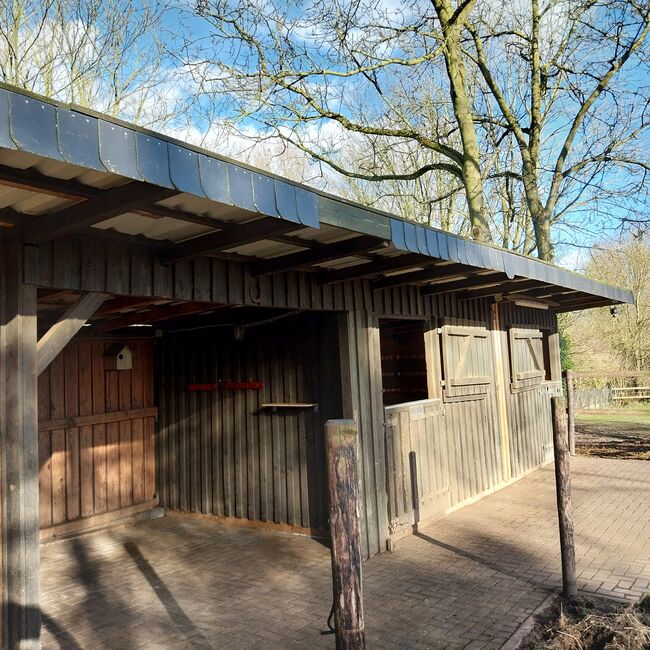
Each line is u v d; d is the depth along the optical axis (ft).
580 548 17.88
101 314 17.17
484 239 38.47
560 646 11.39
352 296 18.71
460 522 21.76
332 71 36.47
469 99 50.03
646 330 76.38
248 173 8.52
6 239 10.09
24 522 9.48
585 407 69.00
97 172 7.43
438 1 37.40
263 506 20.94
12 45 28.76
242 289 14.55
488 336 28.14
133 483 23.17
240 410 21.77
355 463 6.79
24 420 9.71
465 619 12.96
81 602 14.73
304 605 14.14
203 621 13.38
